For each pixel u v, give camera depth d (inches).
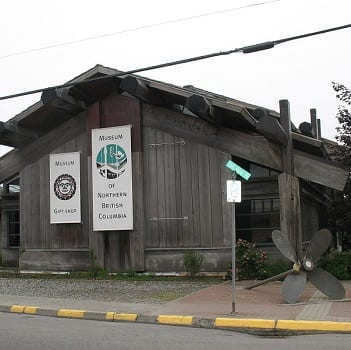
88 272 761.0
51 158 813.2
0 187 1051.3
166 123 754.8
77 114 808.9
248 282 652.7
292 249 518.6
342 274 650.8
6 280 743.7
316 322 392.2
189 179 735.1
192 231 727.7
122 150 767.7
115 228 760.3
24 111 788.0
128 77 713.6
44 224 818.2
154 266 743.1
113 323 435.2
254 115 738.8
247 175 459.8
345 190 743.1
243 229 749.9
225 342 348.8
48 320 450.9
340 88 741.9
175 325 422.9
